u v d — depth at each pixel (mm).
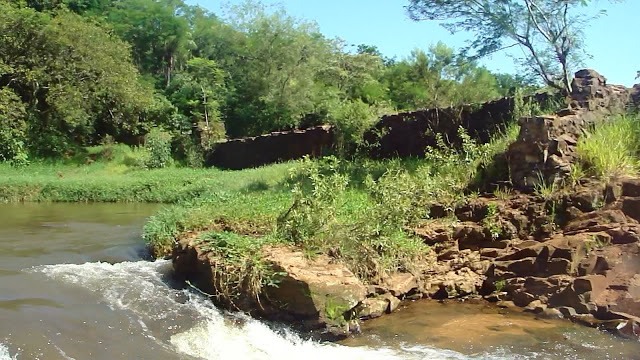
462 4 13055
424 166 11305
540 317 6172
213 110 31734
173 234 9000
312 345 5371
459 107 14086
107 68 28312
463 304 6727
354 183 12344
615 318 5836
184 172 23500
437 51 18328
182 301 6418
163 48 40344
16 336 4980
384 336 5617
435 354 5066
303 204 7195
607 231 7059
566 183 8234
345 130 17219
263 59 33906
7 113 24953
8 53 26500
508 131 10703
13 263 8195
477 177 9508
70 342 5000
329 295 5691
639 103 10414
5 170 23344
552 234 7590
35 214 14539
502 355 5004
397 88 28719
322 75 36781
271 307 5891
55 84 27188
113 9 41594
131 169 26203
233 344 5250
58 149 27188
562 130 8758
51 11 31078
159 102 31953
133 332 5375
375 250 7031
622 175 8031
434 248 7926
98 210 15781
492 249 7629
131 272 7750
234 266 6270
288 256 6297
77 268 7879
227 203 10086
